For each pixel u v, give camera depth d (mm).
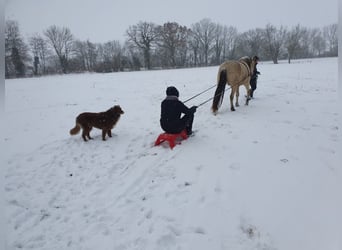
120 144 6617
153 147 6234
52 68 69000
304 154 5352
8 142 7445
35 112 11141
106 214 4043
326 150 5473
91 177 5160
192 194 4320
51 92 17297
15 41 57281
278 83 14750
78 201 4434
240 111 8617
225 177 4707
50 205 4387
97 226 3799
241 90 12938
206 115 8398
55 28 73312
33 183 5070
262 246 3279
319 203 3934
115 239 3545
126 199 4352
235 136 6434
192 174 4887
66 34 74500
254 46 76062
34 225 3932
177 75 26891
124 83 20750
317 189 4250
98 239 3570
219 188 4414
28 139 7637
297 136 6230
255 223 3633
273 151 5539
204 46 84062
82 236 3645
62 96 15203
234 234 3486
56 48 73062
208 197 4215
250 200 4074
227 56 86562
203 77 22422
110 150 6297
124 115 9508
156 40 77750
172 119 5965
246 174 4750
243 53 82250
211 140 6312
